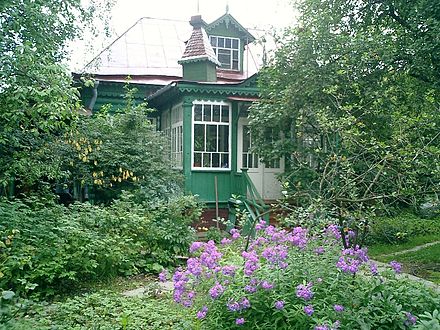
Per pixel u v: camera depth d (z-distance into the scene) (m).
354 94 8.50
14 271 5.79
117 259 6.97
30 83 6.78
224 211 12.02
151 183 10.37
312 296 3.73
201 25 13.76
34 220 6.76
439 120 6.41
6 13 7.09
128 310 5.07
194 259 4.42
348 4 10.04
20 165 7.67
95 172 10.08
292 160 10.02
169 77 15.33
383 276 4.57
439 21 8.05
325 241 4.91
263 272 4.08
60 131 8.97
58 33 8.26
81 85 12.07
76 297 5.48
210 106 12.06
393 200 5.61
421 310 4.08
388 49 8.81
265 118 10.37
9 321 4.03
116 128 10.86
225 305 3.98
